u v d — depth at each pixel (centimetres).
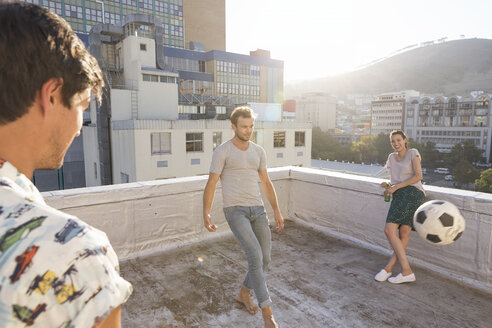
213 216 435
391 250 385
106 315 40
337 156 14225
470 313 270
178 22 8100
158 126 2481
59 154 51
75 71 47
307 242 427
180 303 283
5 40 41
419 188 322
